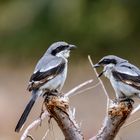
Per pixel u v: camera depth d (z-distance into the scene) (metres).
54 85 8.80
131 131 14.27
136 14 22.12
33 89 8.77
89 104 17.25
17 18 21.97
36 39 21.97
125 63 9.05
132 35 22.30
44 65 8.87
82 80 19.56
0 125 16.69
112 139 7.57
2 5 22.09
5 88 19.86
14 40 22.11
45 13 21.64
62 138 12.36
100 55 22.28
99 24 21.89
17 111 17.75
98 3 21.81
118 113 7.45
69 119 7.56
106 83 18.80
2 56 22.23
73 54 22.06
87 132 15.05
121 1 21.97
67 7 21.48
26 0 21.89
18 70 21.83
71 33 21.86
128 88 8.81
